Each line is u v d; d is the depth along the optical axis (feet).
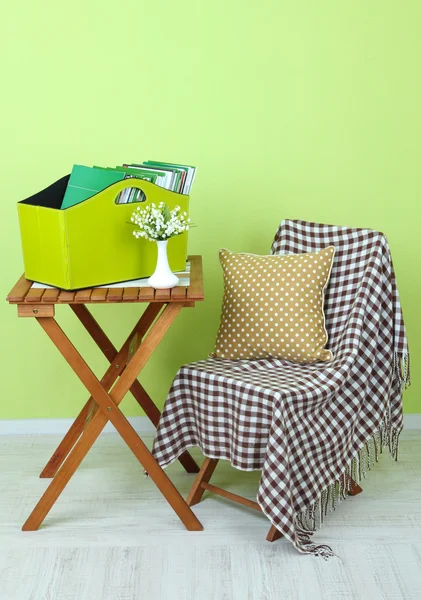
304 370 8.48
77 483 9.35
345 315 8.86
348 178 10.21
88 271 7.79
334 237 9.21
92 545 8.01
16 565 7.68
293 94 9.95
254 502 8.27
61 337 7.85
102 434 10.77
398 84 9.96
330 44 9.84
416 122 10.07
